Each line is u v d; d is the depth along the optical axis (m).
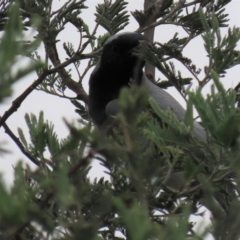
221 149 4.33
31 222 3.19
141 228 2.76
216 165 4.43
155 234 2.87
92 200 4.07
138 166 3.83
